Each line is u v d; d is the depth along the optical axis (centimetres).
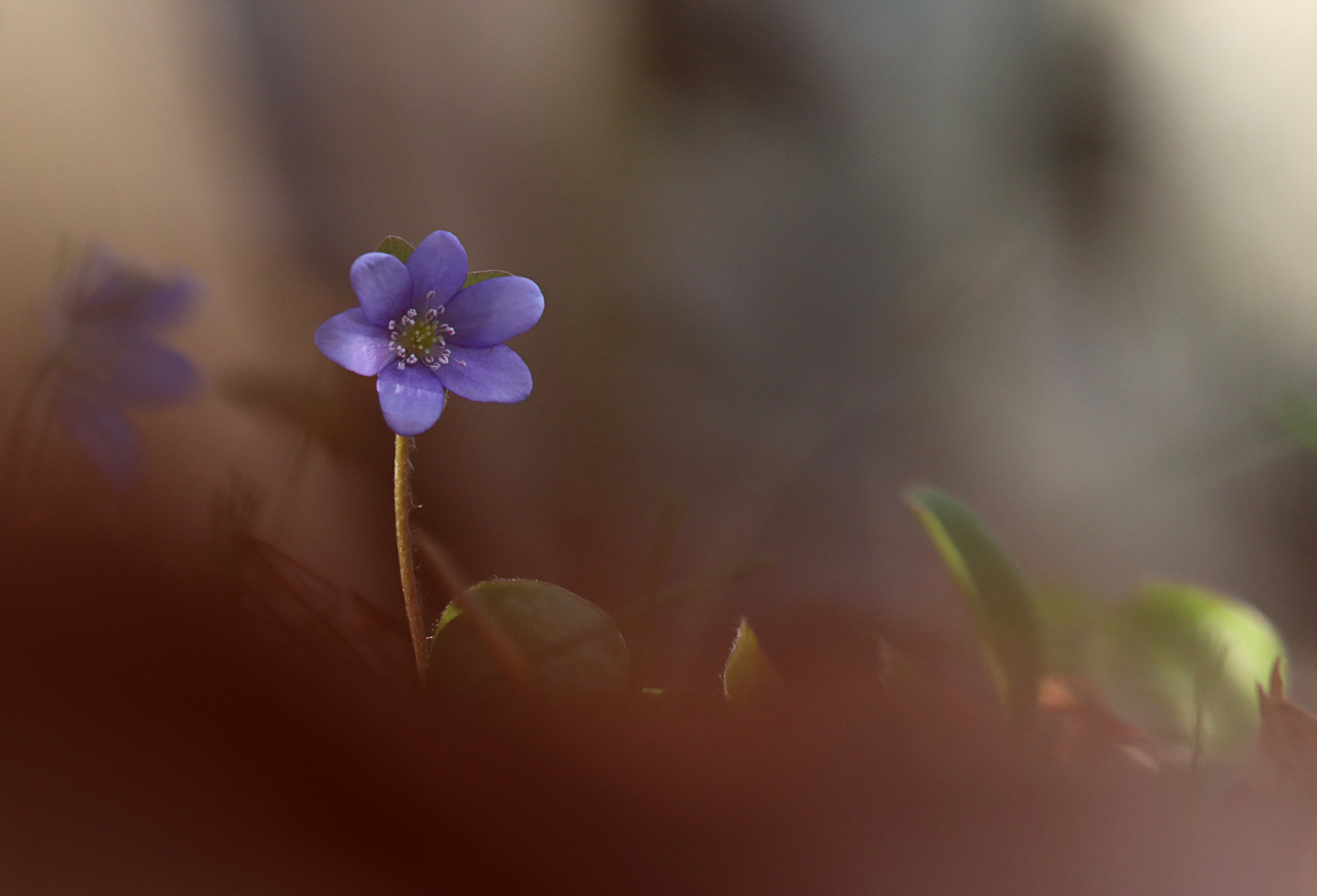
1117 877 38
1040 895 38
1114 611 42
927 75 90
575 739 38
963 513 41
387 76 74
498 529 78
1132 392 89
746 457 85
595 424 84
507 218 83
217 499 40
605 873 37
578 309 85
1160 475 83
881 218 91
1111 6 89
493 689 39
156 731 36
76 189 49
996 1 89
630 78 87
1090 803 38
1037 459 87
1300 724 39
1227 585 78
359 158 73
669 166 88
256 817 36
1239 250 90
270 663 37
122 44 53
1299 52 86
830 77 89
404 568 40
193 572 38
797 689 39
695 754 38
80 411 39
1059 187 92
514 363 41
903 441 87
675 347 87
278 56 67
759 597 62
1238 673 41
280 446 42
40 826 35
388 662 39
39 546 37
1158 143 91
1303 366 85
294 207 68
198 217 56
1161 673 41
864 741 38
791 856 37
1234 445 83
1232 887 38
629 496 83
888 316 90
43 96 49
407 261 41
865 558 80
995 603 41
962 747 39
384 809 36
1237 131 90
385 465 49
